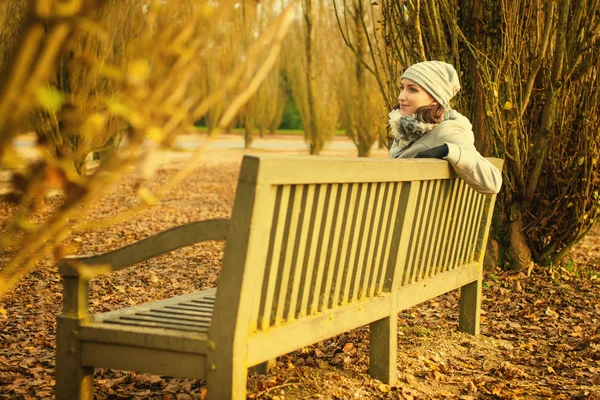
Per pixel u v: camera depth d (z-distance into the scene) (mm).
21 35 1498
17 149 1596
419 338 4523
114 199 12477
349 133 23438
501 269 6652
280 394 3295
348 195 3004
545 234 6629
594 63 6203
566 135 6398
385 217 3344
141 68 1582
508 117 6164
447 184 3984
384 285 3508
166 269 6785
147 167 1689
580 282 6367
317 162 2635
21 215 1724
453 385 3697
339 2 15445
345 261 3113
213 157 25609
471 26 6211
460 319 4707
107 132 1885
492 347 4469
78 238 8227
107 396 3359
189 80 1812
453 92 4109
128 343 2553
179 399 3299
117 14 5484
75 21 1501
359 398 3336
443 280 4129
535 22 6109
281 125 59031
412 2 5879
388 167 3178
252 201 2320
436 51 6109
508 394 3547
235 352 2377
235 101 1787
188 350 2445
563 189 6480
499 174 3992
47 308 5211
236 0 1734
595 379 3838
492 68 6086
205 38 1699
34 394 3379
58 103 1558
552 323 5098
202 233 2445
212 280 6383
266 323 2596
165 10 1696
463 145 3963
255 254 2383
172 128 1731
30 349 4176
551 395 3582
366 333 4590
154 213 10828
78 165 8805
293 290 2738
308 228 2770
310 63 23188
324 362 3875
